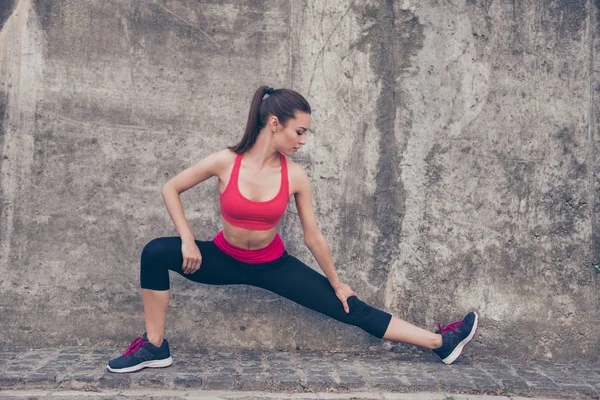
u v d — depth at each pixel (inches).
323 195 133.3
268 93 107.9
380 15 134.0
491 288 135.4
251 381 112.0
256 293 133.1
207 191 132.2
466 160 134.8
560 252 136.2
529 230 135.8
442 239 134.7
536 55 135.9
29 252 128.1
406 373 120.7
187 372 114.8
